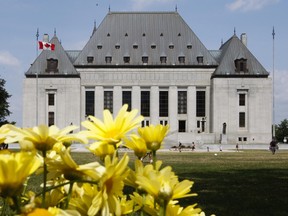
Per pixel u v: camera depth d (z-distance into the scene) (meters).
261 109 109.25
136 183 2.25
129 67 111.00
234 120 108.94
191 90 111.31
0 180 1.77
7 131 2.22
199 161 45.84
